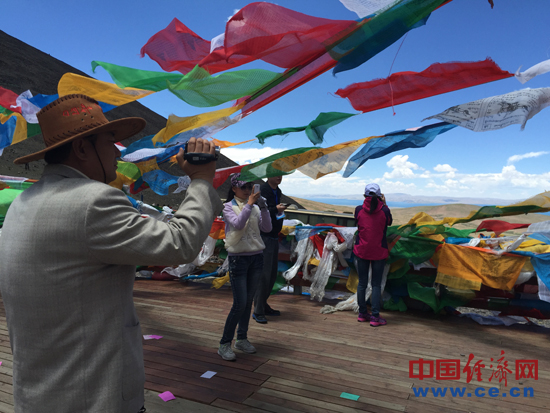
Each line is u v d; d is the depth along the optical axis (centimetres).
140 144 356
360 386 280
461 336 404
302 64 180
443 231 463
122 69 183
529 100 186
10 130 320
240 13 148
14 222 109
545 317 444
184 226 112
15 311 106
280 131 260
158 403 250
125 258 103
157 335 382
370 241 426
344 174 270
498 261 431
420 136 257
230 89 183
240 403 252
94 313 104
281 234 563
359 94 215
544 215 428
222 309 487
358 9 148
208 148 125
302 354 341
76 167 117
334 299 549
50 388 103
